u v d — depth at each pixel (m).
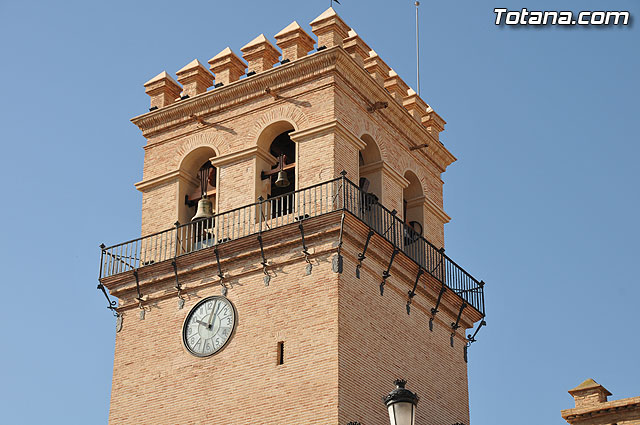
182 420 35.97
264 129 39.03
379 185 39.28
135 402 37.19
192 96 41.41
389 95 40.28
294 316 35.31
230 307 36.66
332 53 38.31
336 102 38.09
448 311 40.00
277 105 39.09
